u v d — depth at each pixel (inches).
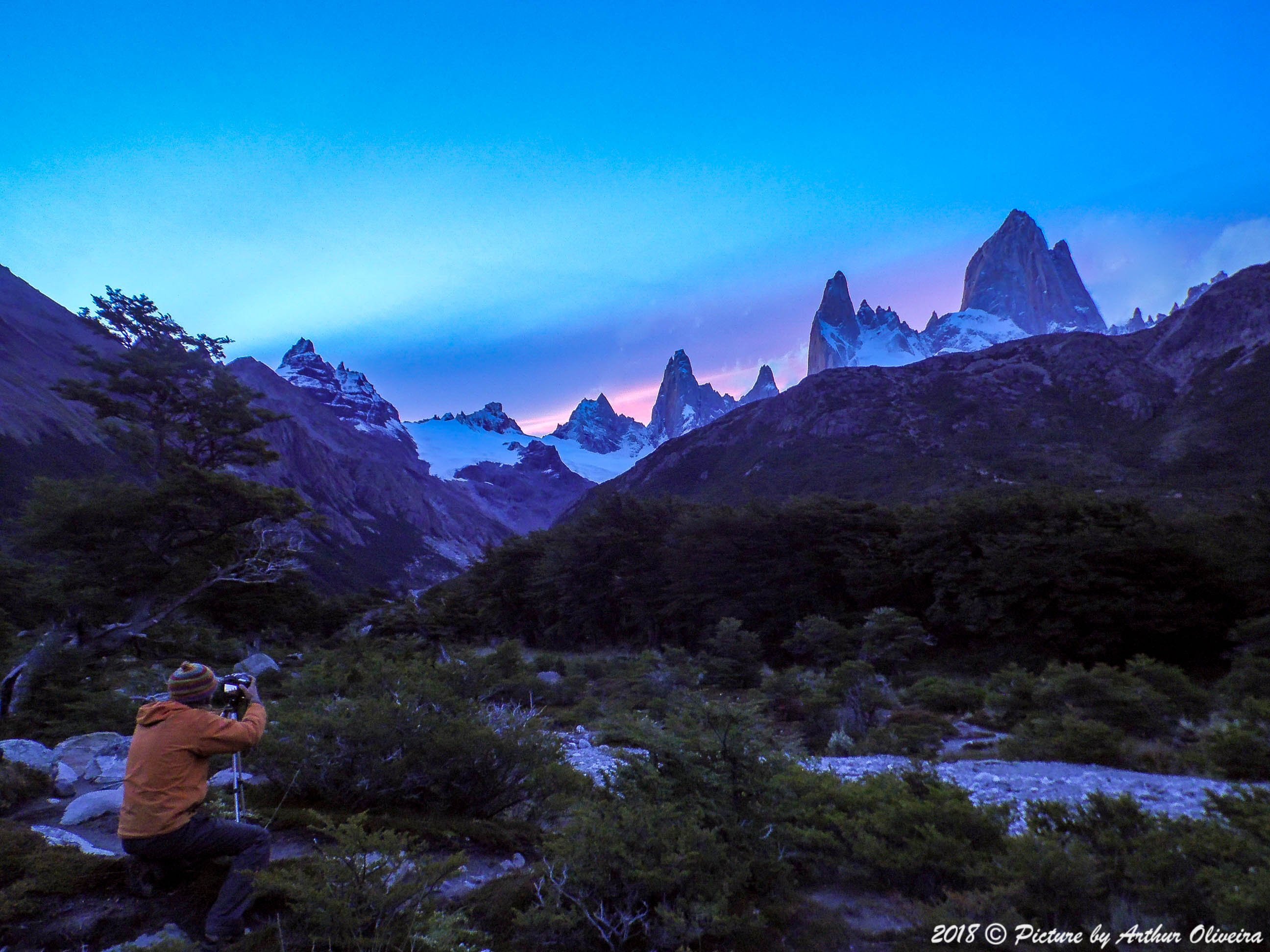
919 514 1595.7
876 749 581.9
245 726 156.1
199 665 156.6
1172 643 1162.6
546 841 184.4
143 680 593.6
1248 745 415.2
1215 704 645.9
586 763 438.0
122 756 336.8
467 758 232.5
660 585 1889.8
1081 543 1211.9
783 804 215.3
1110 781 390.0
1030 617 1262.3
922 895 185.6
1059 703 649.6
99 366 1198.3
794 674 908.6
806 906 180.9
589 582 2071.9
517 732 249.6
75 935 142.1
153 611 1031.6
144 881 153.4
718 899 159.5
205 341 1301.7
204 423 1224.8
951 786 230.7
